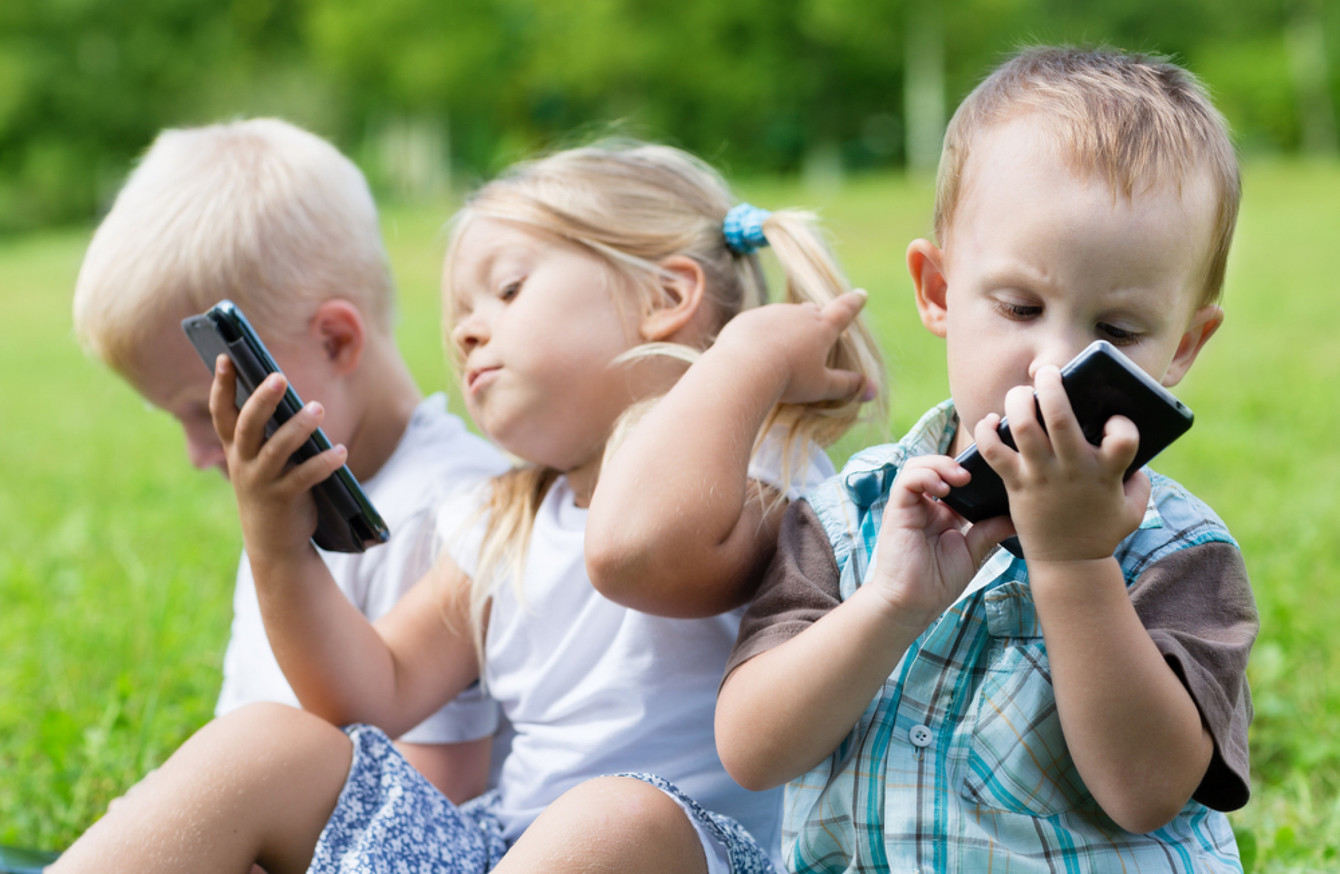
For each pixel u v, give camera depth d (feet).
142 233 8.57
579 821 5.61
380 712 7.18
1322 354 27.91
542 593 7.13
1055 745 5.47
